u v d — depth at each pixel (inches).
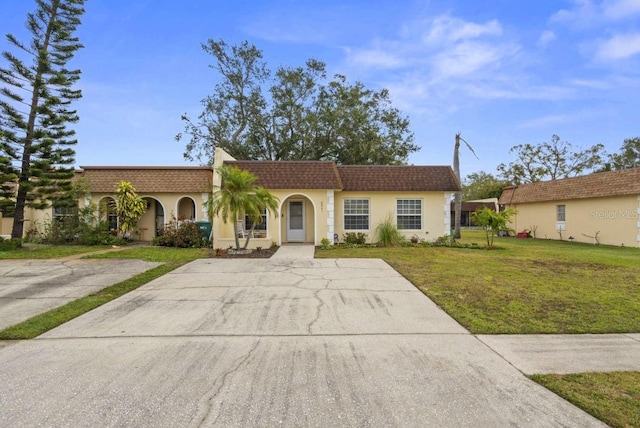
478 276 347.3
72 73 618.8
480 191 2066.9
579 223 821.9
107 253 502.0
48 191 618.5
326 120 1193.4
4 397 127.3
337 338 188.2
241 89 1227.9
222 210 511.2
